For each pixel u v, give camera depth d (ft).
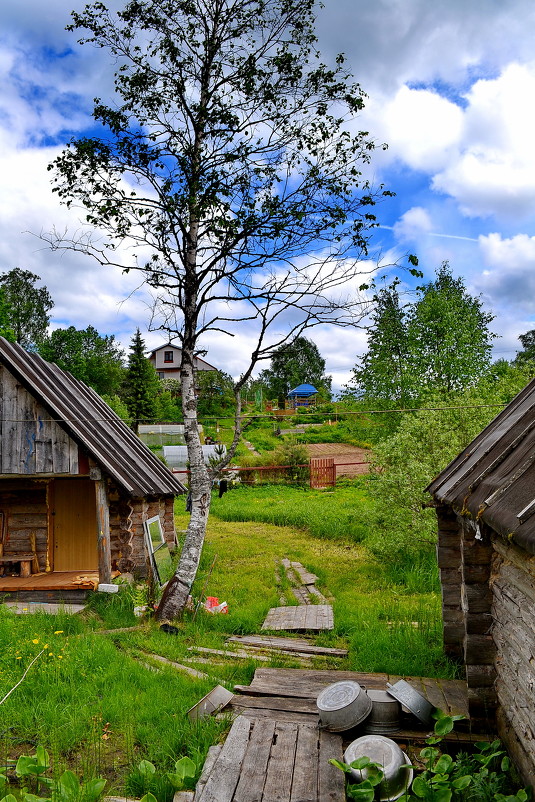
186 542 33.91
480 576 19.16
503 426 23.47
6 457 36.45
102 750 18.07
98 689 22.09
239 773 15.81
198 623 32.24
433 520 45.14
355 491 97.81
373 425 86.58
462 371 79.61
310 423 196.24
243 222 34.24
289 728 18.61
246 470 108.06
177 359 246.06
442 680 22.54
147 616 33.14
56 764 16.88
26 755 17.16
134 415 172.55
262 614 35.29
